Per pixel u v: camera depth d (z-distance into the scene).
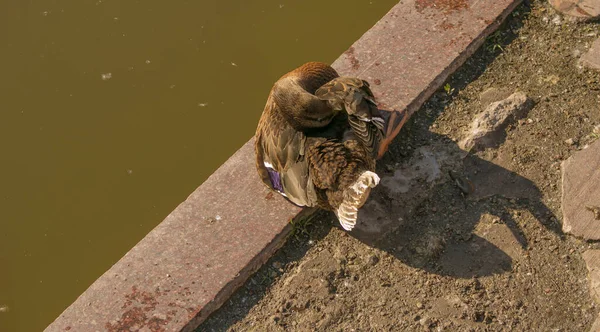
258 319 6.30
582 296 6.12
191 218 6.77
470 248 6.46
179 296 6.32
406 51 7.64
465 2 7.93
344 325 6.18
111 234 8.16
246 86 9.12
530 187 6.74
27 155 8.80
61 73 9.41
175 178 8.47
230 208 6.80
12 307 7.77
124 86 9.24
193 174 8.48
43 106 9.14
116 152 8.73
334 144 5.95
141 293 6.36
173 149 8.70
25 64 9.52
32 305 7.77
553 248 6.38
